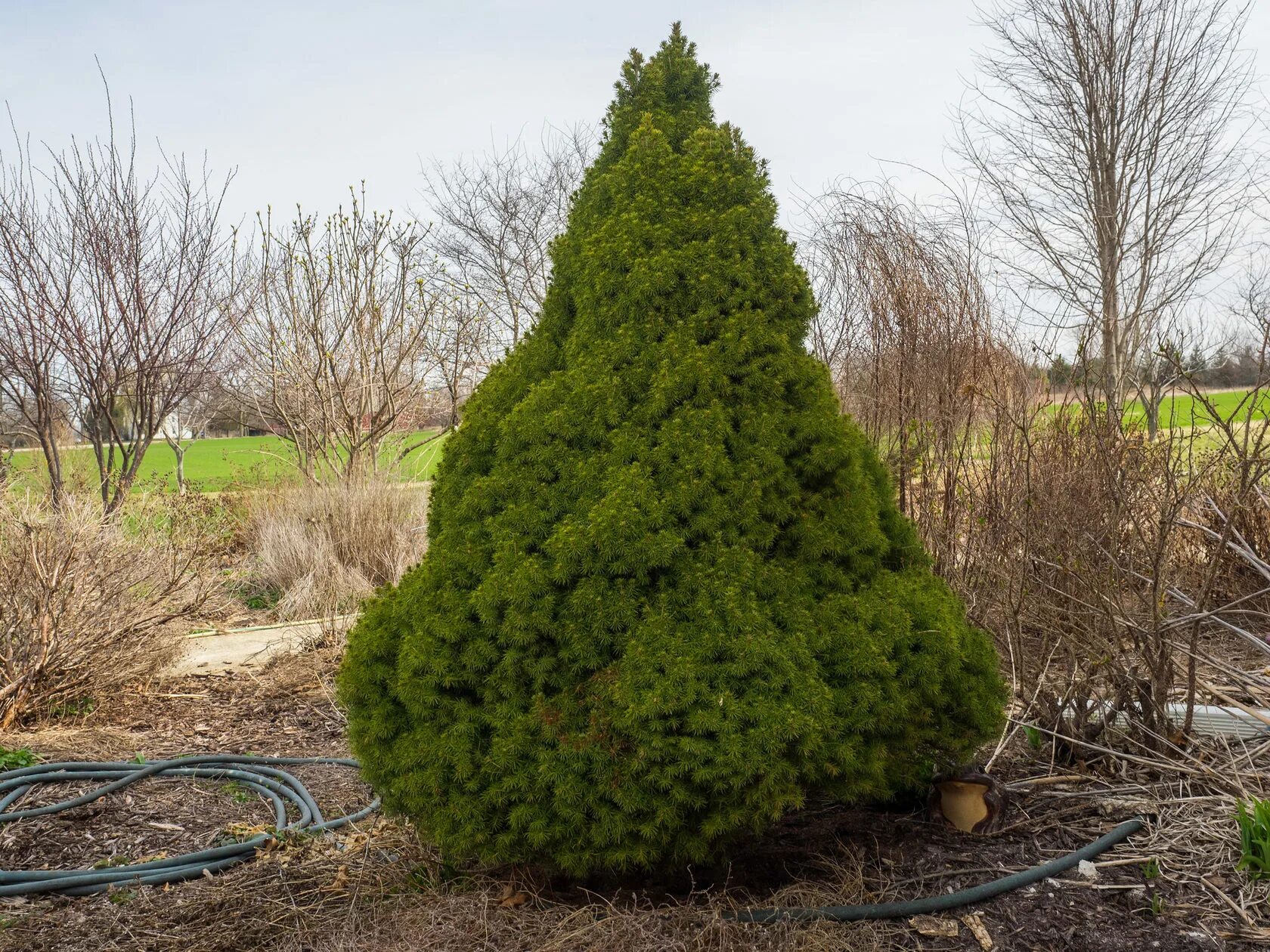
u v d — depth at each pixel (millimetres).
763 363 3072
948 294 6102
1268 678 4477
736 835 2920
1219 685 4578
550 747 2752
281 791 4246
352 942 2799
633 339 3088
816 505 3092
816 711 2695
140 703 5719
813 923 2719
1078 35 11578
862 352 6680
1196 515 5156
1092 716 4273
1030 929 2725
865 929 2723
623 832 2654
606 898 2922
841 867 3043
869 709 2779
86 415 10898
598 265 3170
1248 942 2625
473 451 3254
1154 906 2779
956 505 5633
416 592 3035
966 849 3188
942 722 3002
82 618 5383
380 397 12734
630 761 2658
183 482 11867
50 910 3199
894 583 3133
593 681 2803
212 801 4180
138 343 9531
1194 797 3383
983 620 4895
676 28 3541
